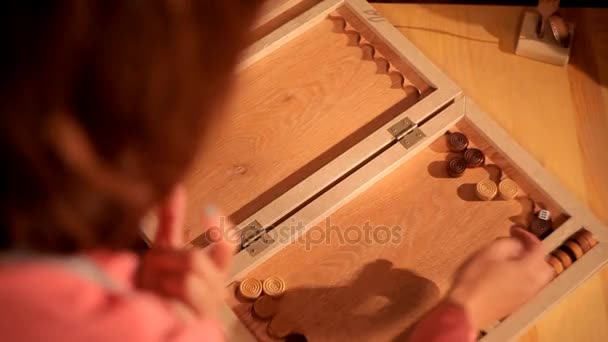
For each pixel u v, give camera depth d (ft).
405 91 3.52
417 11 3.81
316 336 2.98
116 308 1.33
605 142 3.49
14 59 1.10
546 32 3.66
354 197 3.26
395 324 3.00
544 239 3.14
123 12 1.11
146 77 1.15
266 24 3.62
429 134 3.35
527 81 3.62
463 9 3.81
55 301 1.28
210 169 3.29
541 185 3.26
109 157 1.21
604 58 3.69
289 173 3.32
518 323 2.95
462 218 3.25
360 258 3.15
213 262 1.94
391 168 3.30
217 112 1.28
